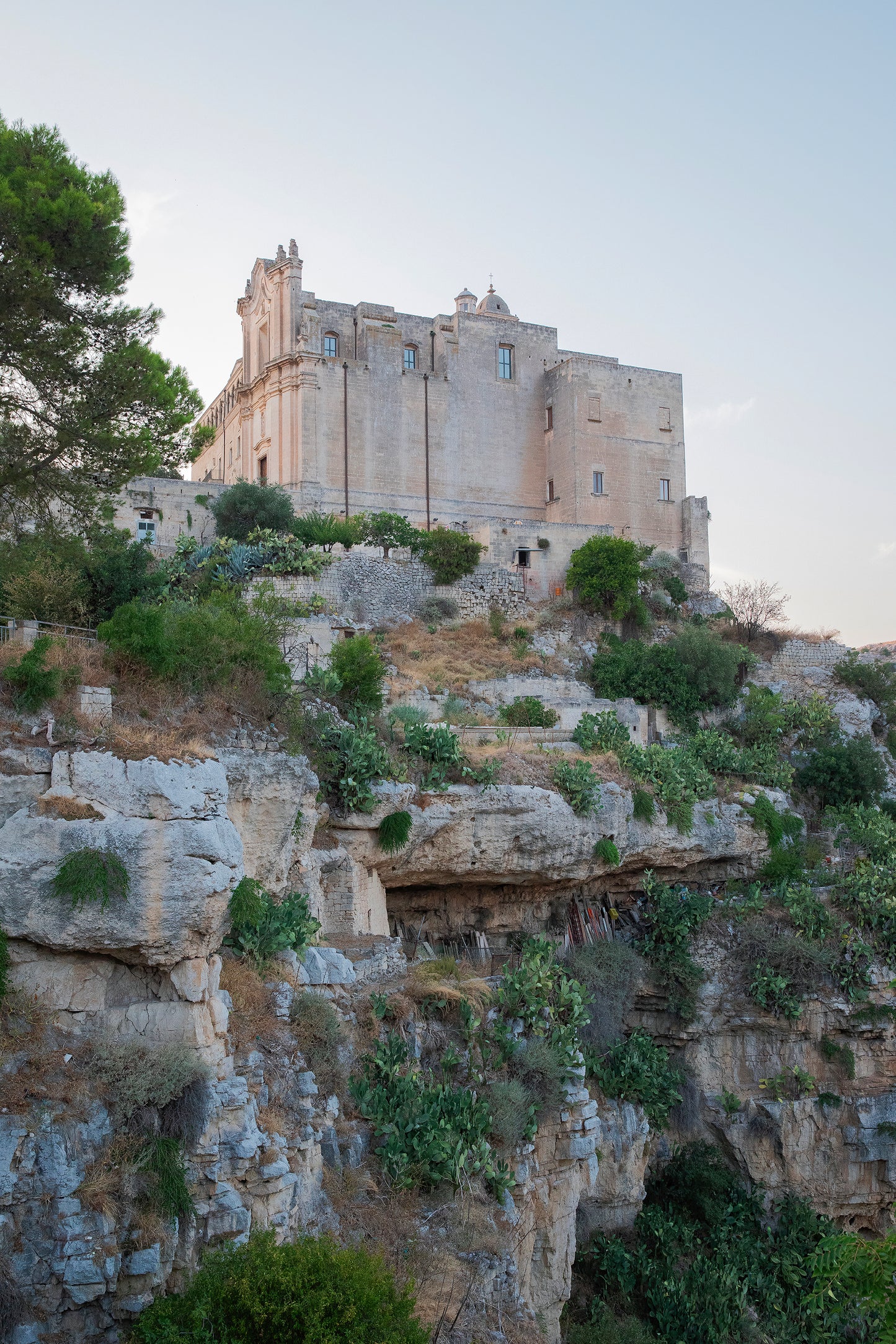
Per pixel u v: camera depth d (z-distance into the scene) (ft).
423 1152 78.69
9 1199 53.21
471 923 124.36
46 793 60.64
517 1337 73.31
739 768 161.48
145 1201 55.93
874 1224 137.49
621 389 258.16
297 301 233.35
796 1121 136.15
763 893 149.69
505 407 255.09
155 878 60.39
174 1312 52.60
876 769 182.60
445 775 113.09
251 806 81.20
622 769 136.56
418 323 249.55
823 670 222.69
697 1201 131.23
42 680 63.31
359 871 103.96
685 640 201.67
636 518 256.32
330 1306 51.03
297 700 92.94
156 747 64.75
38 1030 57.82
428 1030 92.68
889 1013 139.74
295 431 227.20
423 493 239.91
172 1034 60.54
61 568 105.81
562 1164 98.94
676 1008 137.39
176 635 79.00
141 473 100.99
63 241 92.43
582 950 131.64
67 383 96.78
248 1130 60.70
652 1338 111.24
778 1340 118.11
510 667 188.75
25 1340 51.72
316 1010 75.82
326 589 186.50
